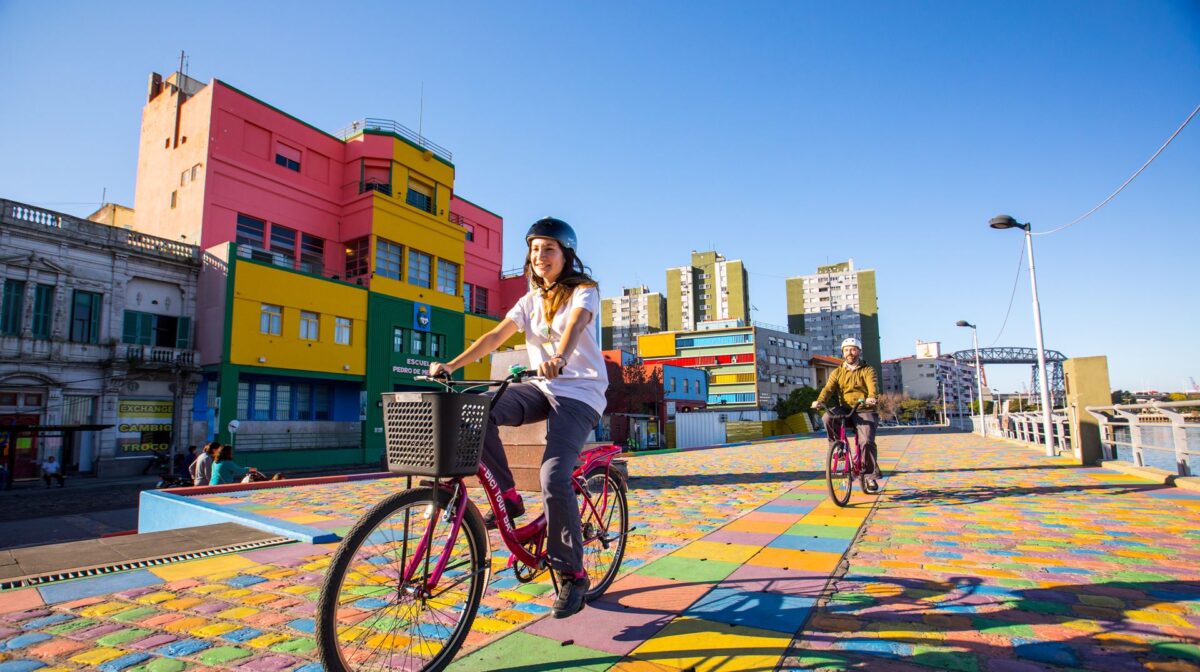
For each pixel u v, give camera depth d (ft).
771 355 266.57
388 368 103.30
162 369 81.51
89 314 79.00
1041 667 7.22
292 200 98.58
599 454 10.57
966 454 46.96
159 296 84.64
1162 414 25.53
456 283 120.78
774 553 13.38
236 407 82.58
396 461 7.16
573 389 8.63
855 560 12.56
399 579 7.03
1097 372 34.83
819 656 7.67
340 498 25.61
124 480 74.13
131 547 14.65
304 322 92.12
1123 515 17.39
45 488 66.44
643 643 8.24
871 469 21.99
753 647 7.99
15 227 72.64
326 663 6.22
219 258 84.79
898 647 7.89
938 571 11.55
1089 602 9.55
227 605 10.25
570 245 9.07
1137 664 7.24
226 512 19.51
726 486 27.76
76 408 76.33
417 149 112.68
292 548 14.73
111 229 80.79
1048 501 20.27
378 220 103.24
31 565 12.86
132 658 7.93
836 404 21.89
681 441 114.73
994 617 8.96
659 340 270.67
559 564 8.27
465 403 7.03
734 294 357.20
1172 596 9.79
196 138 91.20
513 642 8.34
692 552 13.65
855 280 372.79
